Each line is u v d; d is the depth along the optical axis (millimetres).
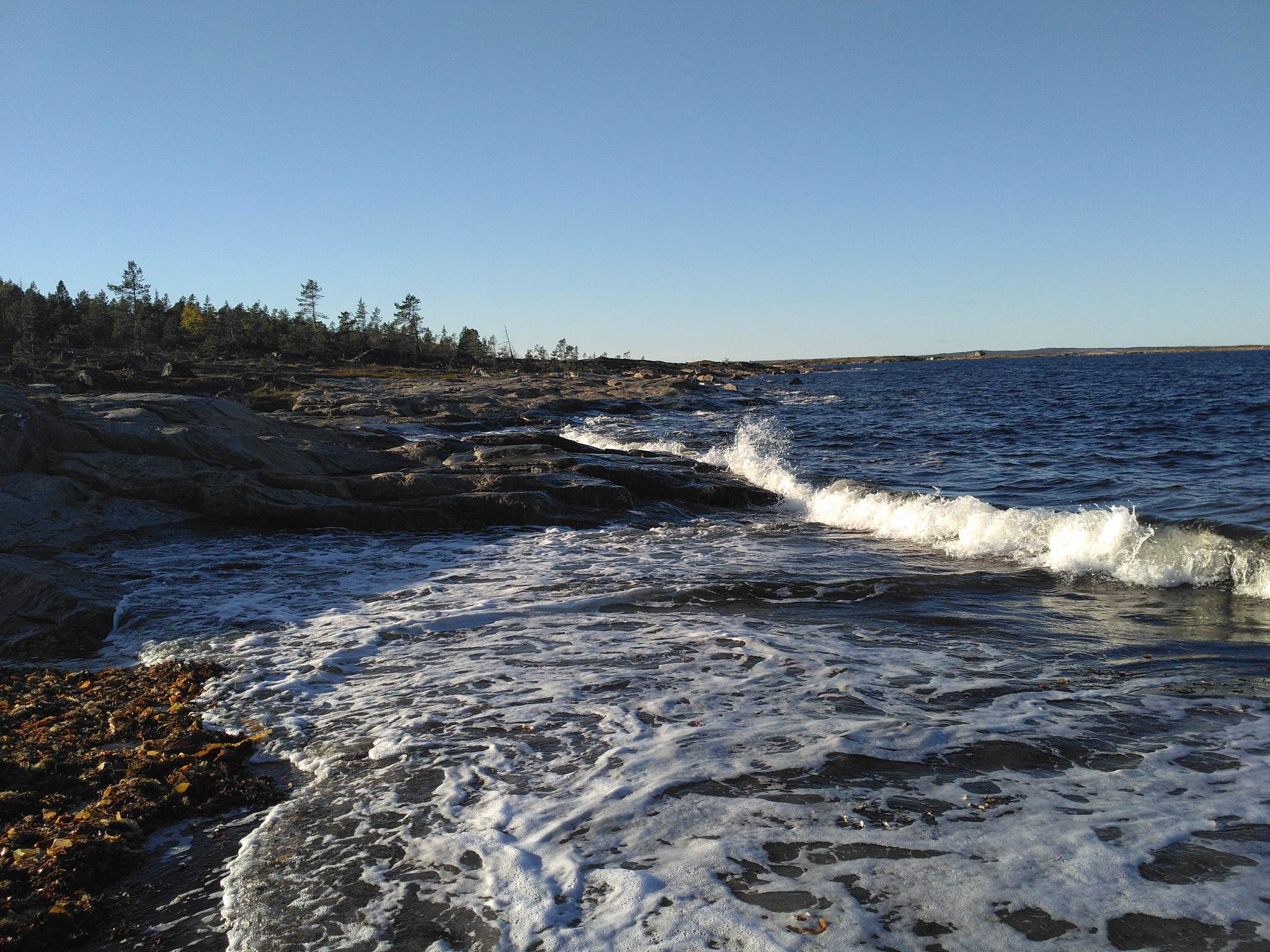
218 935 3775
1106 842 4199
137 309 122750
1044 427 35938
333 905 3932
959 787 4887
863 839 4305
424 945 3584
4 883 4117
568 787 5023
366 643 8297
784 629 8594
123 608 9445
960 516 13469
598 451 22094
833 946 3426
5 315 101000
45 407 15500
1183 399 52625
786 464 24172
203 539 13336
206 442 15820
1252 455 23062
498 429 33938
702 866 4086
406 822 4691
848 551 12828
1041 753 5340
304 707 6617
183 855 4508
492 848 4348
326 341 126812
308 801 5031
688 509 17047
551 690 6848
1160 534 10742
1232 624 8344
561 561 12258
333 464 17391
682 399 58750
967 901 3727
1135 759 5223
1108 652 7547
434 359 129750
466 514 14977
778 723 5953
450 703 6594
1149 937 3441
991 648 7785
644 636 8438
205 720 6367
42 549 11641
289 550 12906
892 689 6672
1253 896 3693
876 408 55344
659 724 6012
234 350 110125
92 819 4758
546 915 3738
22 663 8125
